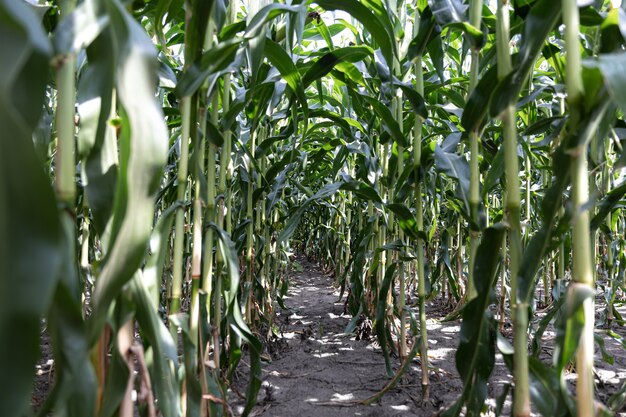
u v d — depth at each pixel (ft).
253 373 4.37
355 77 5.81
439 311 11.57
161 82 4.66
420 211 5.46
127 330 2.43
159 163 1.77
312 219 19.99
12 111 1.16
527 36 2.78
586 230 2.45
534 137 9.16
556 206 2.73
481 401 3.55
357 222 12.24
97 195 2.52
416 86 5.49
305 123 4.85
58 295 1.71
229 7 4.91
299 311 11.72
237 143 5.76
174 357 2.81
